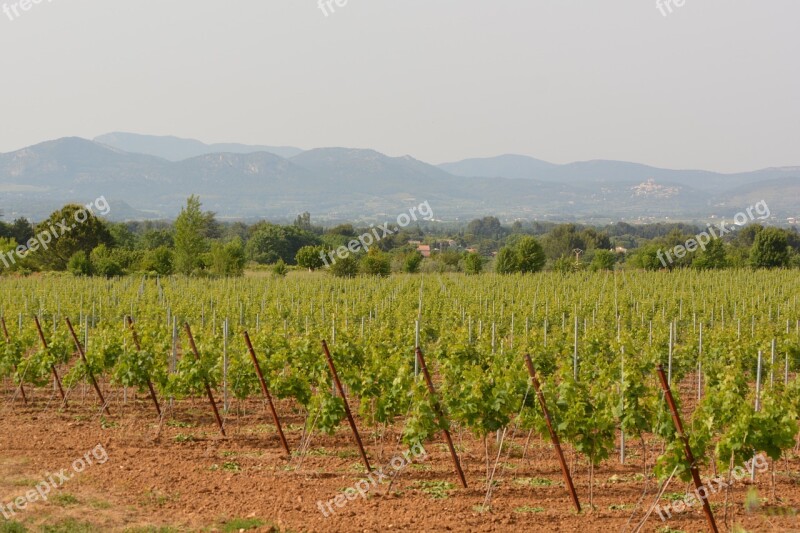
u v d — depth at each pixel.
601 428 13.94
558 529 12.59
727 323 34.97
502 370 17.41
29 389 25.17
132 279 59.56
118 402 22.78
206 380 19.41
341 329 23.48
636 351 23.48
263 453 17.52
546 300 38.62
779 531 12.56
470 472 15.92
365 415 17.17
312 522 12.90
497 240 174.38
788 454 16.95
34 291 45.34
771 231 75.38
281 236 112.12
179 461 16.78
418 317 28.72
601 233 130.25
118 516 13.24
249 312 36.53
